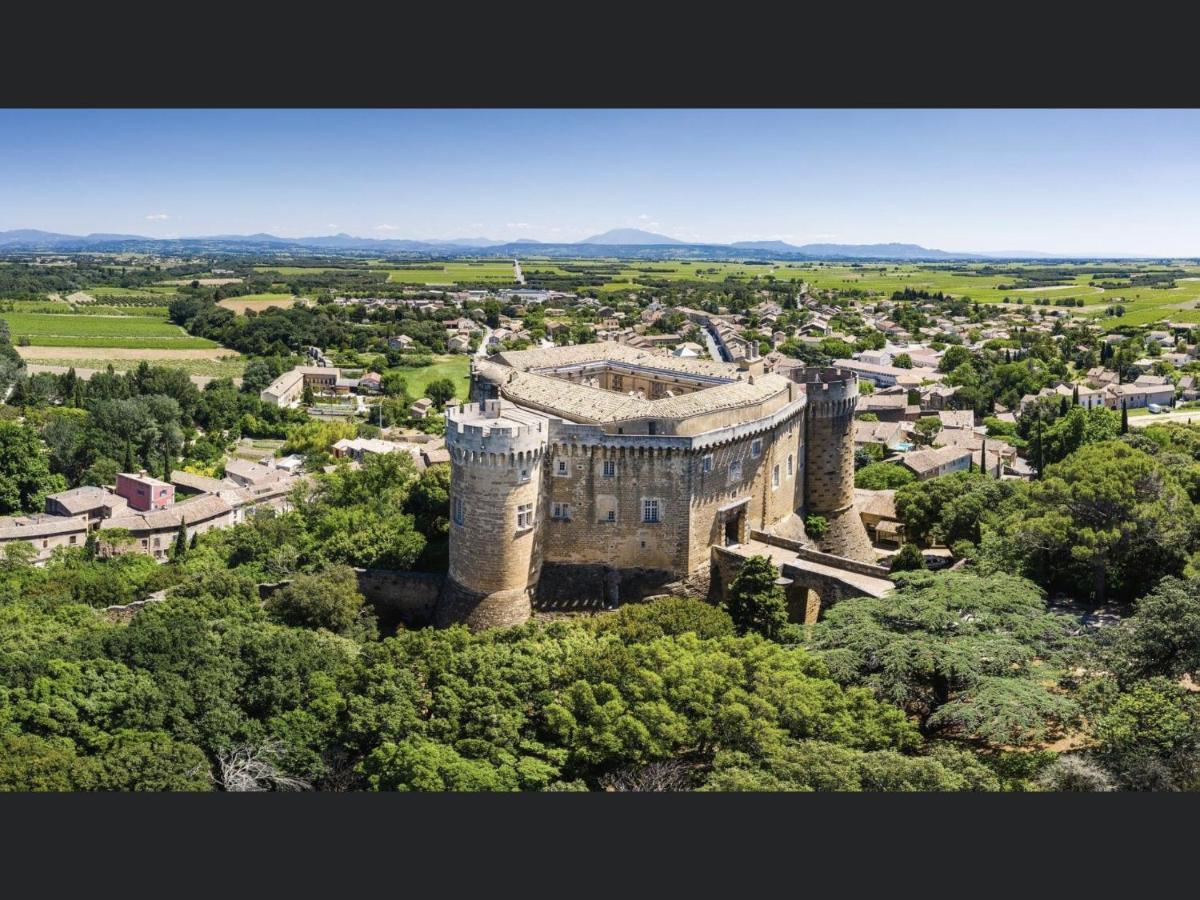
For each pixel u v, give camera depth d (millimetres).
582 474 112500
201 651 82938
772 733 69938
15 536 180250
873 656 80812
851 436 137250
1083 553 99875
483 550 108062
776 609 100312
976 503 130500
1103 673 78688
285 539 133625
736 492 118812
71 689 75750
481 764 70312
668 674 76812
